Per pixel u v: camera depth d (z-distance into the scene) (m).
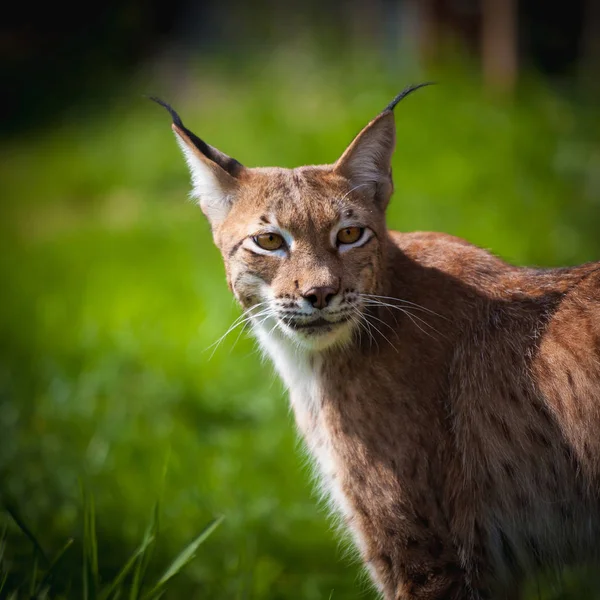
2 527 8.65
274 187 7.09
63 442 11.11
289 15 28.78
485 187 15.27
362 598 8.30
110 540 8.98
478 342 6.79
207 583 8.52
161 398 11.86
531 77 19.33
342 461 6.88
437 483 6.68
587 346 6.49
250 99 22.45
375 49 23.91
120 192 23.20
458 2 20.47
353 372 6.86
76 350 13.91
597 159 15.98
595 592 7.03
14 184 24.92
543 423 6.55
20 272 18.38
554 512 6.63
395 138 7.19
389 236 7.40
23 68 33.25
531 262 13.31
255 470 10.21
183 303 15.15
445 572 6.67
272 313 7.00
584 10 20.91
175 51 31.25
